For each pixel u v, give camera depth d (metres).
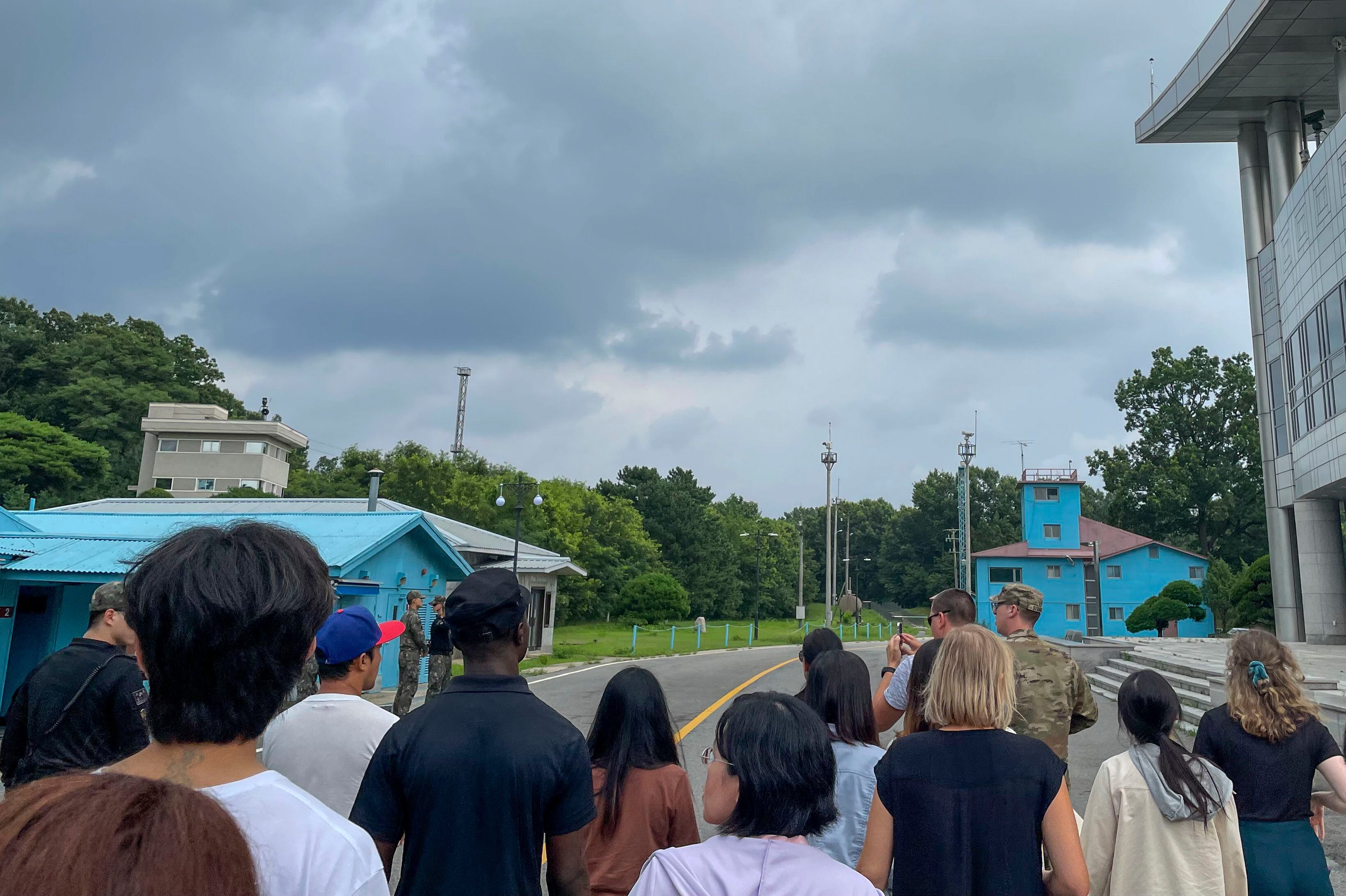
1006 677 2.73
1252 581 34.38
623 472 95.94
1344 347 21.14
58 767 3.11
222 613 1.30
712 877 1.92
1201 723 3.66
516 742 2.38
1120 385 72.19
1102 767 3.32
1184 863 3.10
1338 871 6.02
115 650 3.41
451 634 2.60
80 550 14.00
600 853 3.24
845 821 3.31
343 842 1.32
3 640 13.21
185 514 20.33
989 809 2.57
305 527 18.47
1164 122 30.44
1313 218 23.08
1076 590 59.25
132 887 0.72
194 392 74.12
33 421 50.59
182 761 1.33
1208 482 65.62
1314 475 23.61
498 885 2.27
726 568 88.81
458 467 62.44
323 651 3.11
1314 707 3.49
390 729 2.57
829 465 49.47
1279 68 26.45
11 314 73.50
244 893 0.82
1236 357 68.88
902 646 4.84
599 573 64.25
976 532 100.06
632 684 3.38
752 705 2.11
